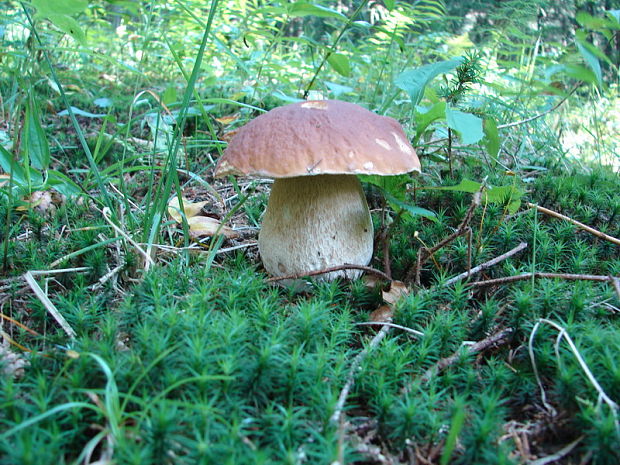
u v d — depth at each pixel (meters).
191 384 0.19
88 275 0.30
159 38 0.67
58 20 0.29
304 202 0.30
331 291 0.28
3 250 0.31
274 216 0.31
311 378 0.20
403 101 0.51
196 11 0.73
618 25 0.34
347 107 0.29
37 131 0.30
